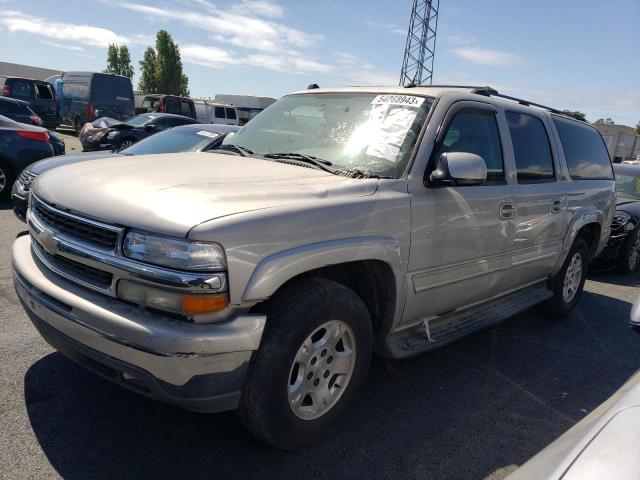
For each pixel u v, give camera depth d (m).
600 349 4.84
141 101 25.75
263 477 2.65
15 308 4.42
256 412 2.58
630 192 8.76
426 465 2.88
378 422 3.26
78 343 2.51
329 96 4.05
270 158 3.54
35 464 2.59
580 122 5.58
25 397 3.15
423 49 34.62
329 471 2.75
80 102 21.94
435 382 3.87
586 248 5.58
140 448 2.79
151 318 2.33
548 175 4.67
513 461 2.98
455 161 3.21
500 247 3.99
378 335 3.30
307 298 2.64
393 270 3.09
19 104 16.45
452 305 3.79
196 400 2.36
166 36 49.06
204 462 2.72
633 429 1.51
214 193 2.57
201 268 2.27
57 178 3.03
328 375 2.90
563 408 3.65
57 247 2.66
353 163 3.35
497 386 3.90
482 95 4.09
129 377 2.45
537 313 5.73
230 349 2.33
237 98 35.56
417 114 3.52
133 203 2.47
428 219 3.28
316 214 2.66
